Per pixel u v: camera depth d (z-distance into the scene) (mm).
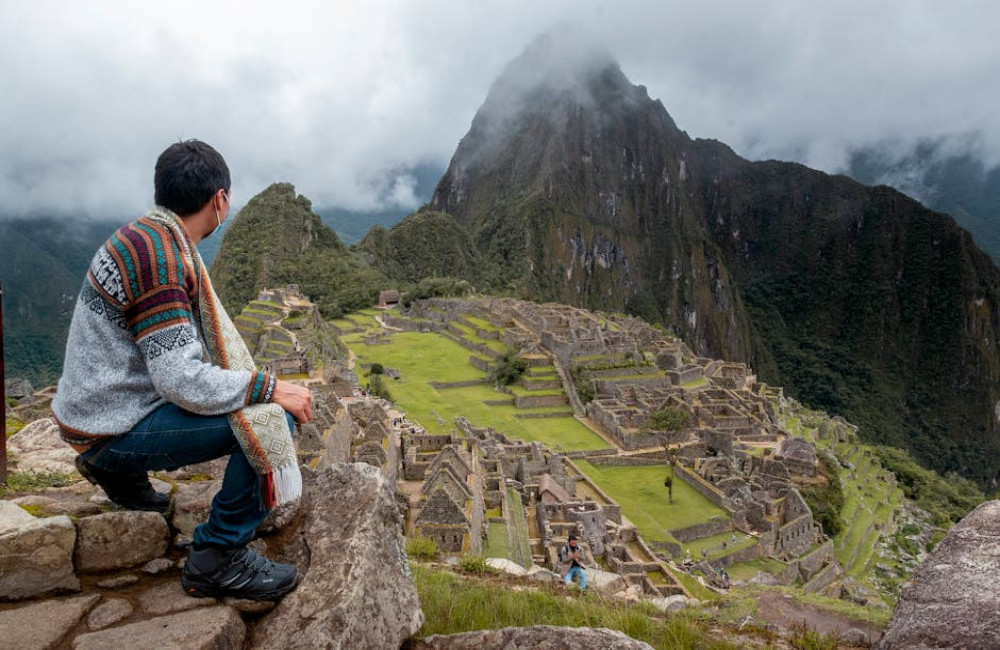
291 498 5082
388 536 6109
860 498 68438
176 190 4883
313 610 5281
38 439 8344
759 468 60844
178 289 4688
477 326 111562
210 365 4805
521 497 39969
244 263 160375
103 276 4617
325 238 181500
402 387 79000
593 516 37281
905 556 58125
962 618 4781
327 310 135875
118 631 4902
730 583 39188
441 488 25344
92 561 5512
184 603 5250
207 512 6129
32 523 5371
